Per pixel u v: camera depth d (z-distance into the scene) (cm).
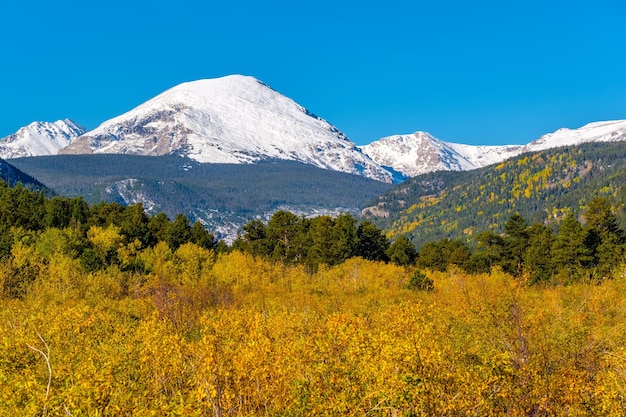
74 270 4550
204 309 2662
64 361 1135
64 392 817
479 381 964
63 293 3922
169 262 5962
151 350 1140
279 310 2239
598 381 1147
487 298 1827
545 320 1722
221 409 864
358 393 895
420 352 954
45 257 5409
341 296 4231
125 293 4497
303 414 873
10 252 5294
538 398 1088
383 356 927
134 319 2606
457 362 1158
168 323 1822
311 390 906
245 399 895
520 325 1532
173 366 1071
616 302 2442
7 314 2161
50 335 1515
